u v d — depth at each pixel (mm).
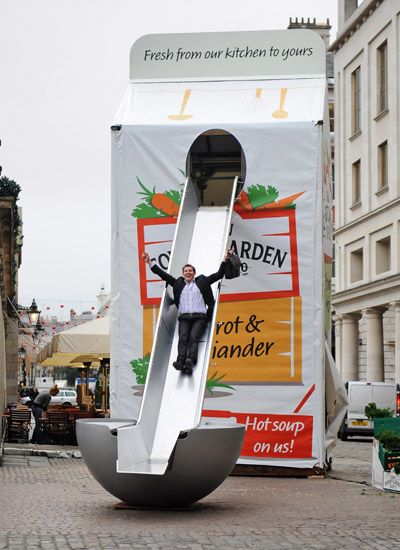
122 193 18906
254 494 14836
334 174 60219
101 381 36000
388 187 48656
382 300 49000
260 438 18328
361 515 12305
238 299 18547
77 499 13805
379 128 49938
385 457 15414
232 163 21141
